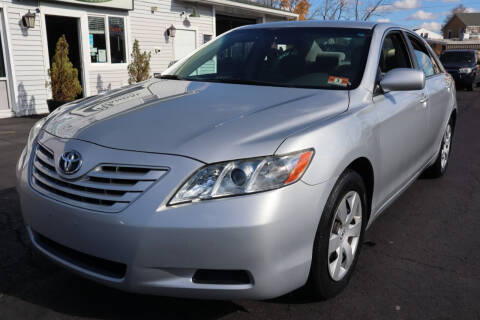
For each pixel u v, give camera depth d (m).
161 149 2.11
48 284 2.72
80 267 2.25
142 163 2.07
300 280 2.22
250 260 2.02
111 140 2.23
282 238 2.06
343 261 2.59
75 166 2.21
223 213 1.98
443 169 5.12
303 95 2.76
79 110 2.78
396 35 3.75
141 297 2.59
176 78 3.47
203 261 2.01
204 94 2.84
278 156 2.09
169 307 2.49
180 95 2.84
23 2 10.28
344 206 2.47
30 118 10.21
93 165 2.15
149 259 2.02
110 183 2.10
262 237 2.00
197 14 15.30
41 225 2.33
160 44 14.32
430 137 4.15
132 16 13.14
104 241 2.07
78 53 12.00
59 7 11.05
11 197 4.29
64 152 2.29
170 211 1.98
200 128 2.25
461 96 16.70
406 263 3.06
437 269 2.98
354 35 3.35
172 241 1.98
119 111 2.59
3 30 10.08
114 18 12.64
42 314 2.42
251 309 2.48
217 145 2.10
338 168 2.29
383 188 3.05
